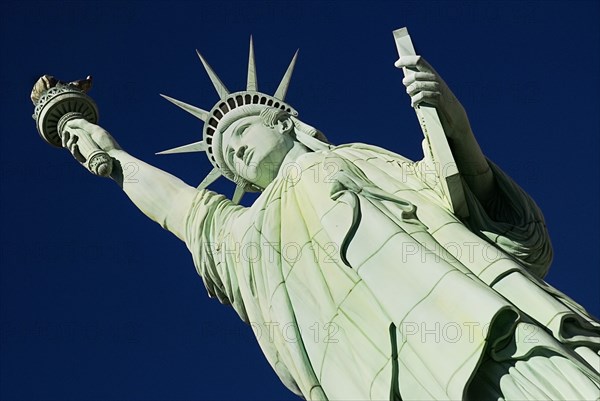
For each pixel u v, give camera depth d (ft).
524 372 178.19
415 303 188.34
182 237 244.42
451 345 181.57
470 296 183.11
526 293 190.80
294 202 221.25
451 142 206.90
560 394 174.09
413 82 202.59
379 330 194.29
